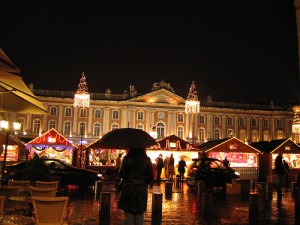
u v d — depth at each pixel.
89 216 12.40
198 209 14.61
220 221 12.08
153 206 12.98
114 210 13.76
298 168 33.91
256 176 32.81
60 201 7.29
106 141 8.88
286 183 26.52
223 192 21.88
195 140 73.88
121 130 9.03
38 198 7.18
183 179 29.02
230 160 32.50
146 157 7.81
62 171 21.47
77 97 40.62
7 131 15.45
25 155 31.61
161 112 73.31
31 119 69.06
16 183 11.36
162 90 73.50
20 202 9.34
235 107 77.56
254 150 32.41
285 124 78.19
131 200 7.48
